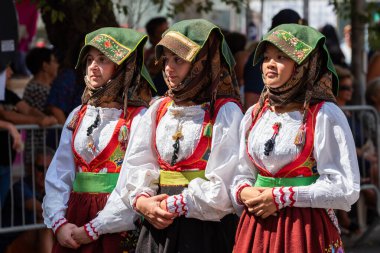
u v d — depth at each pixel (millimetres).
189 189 6125
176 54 6090
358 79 11727
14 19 9086
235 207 6121
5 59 9039
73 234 6629
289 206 5801
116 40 6688
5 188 9195
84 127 6793
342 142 5781
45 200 6859
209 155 6230
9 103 9586
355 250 10664
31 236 9383
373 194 10711
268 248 5852
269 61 5891
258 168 6016
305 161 5844
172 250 6195
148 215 6211
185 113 6293
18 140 9008
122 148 6719
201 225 6207
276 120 5938
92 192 6738
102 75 6711
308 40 5777
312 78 5812
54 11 9680
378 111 11391
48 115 9516
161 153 6348
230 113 6258
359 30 11664
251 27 14961
